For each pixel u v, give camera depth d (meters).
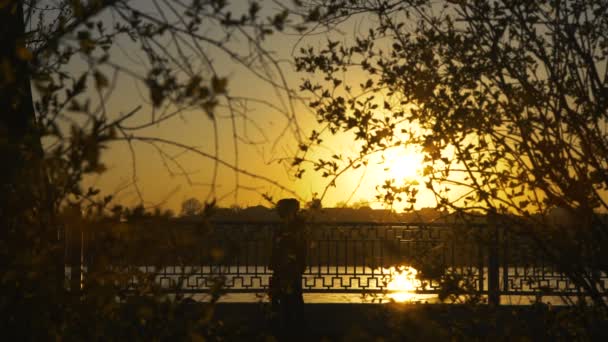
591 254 9.16
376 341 7.48
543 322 9.96
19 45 5.09
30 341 5.94
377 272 15.89
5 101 5.71
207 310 6.34
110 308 6.12
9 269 5.68
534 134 8.77
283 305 14.34
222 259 6.27
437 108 9.24
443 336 8.79
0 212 5.65
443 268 10.09
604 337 9.41
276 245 11.42
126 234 5.68
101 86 4.41
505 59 8.73
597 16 8.72
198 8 4.64
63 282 6.17
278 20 4.75
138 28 4.75
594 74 8.48
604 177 8.55
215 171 4.80
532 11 8.52
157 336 6.25
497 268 14.86
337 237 16.12
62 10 5.81
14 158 5.43
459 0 8.69
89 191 5.73
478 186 9.32
